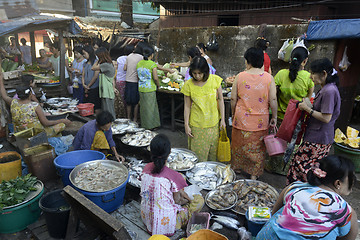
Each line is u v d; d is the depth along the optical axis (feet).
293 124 9.35
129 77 17.58
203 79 10.14
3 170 10.02
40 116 12.05
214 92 10.52
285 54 15.69
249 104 10.13
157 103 19.26
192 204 8.07
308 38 15.58
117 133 13.91
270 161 13.05
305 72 10.64
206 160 11.51
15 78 17.65
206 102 10.54
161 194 7.08
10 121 15.57
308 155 9.48
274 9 20.79
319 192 5.03
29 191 9.05
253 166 10.94
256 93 9.94
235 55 20.07
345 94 17.57
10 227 8.55
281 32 17.11
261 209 7.59
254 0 21.45
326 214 4.78
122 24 26.55
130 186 10.16
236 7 22.66
